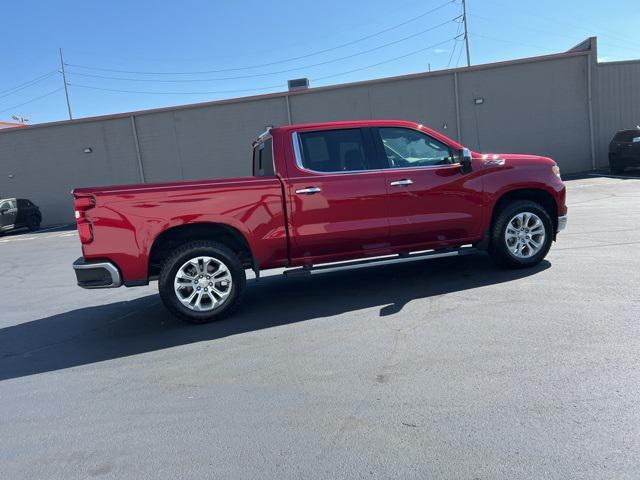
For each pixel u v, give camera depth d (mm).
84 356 5223
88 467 3154
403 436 3188
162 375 4492
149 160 24531
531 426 3172
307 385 4004
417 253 6562
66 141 24891
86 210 5508
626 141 19484
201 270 5816
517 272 6684
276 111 23562
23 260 13461
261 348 4906
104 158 24797
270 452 3145
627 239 8086
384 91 23016
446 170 6402
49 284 9586
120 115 24328
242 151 23953
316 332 5199
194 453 3203
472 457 2922
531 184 6684
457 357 4250
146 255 5637
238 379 4238
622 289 5570
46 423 3781
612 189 15742
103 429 3611
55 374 4781
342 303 6148
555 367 3914
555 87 22516
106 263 5539
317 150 6168
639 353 4031
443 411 3434
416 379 3928
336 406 3631
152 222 5617
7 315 7344
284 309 6152
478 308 5410
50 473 3125
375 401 3652
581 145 22750
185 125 24094
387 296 6230
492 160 6613
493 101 22734
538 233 6738
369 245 6273
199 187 5719
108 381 4480
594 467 2752
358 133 6293
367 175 6152
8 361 5289
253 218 5852
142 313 6766
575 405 3367
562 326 4688
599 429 3082
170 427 3551
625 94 22688
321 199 6004
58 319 6855
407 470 2857
